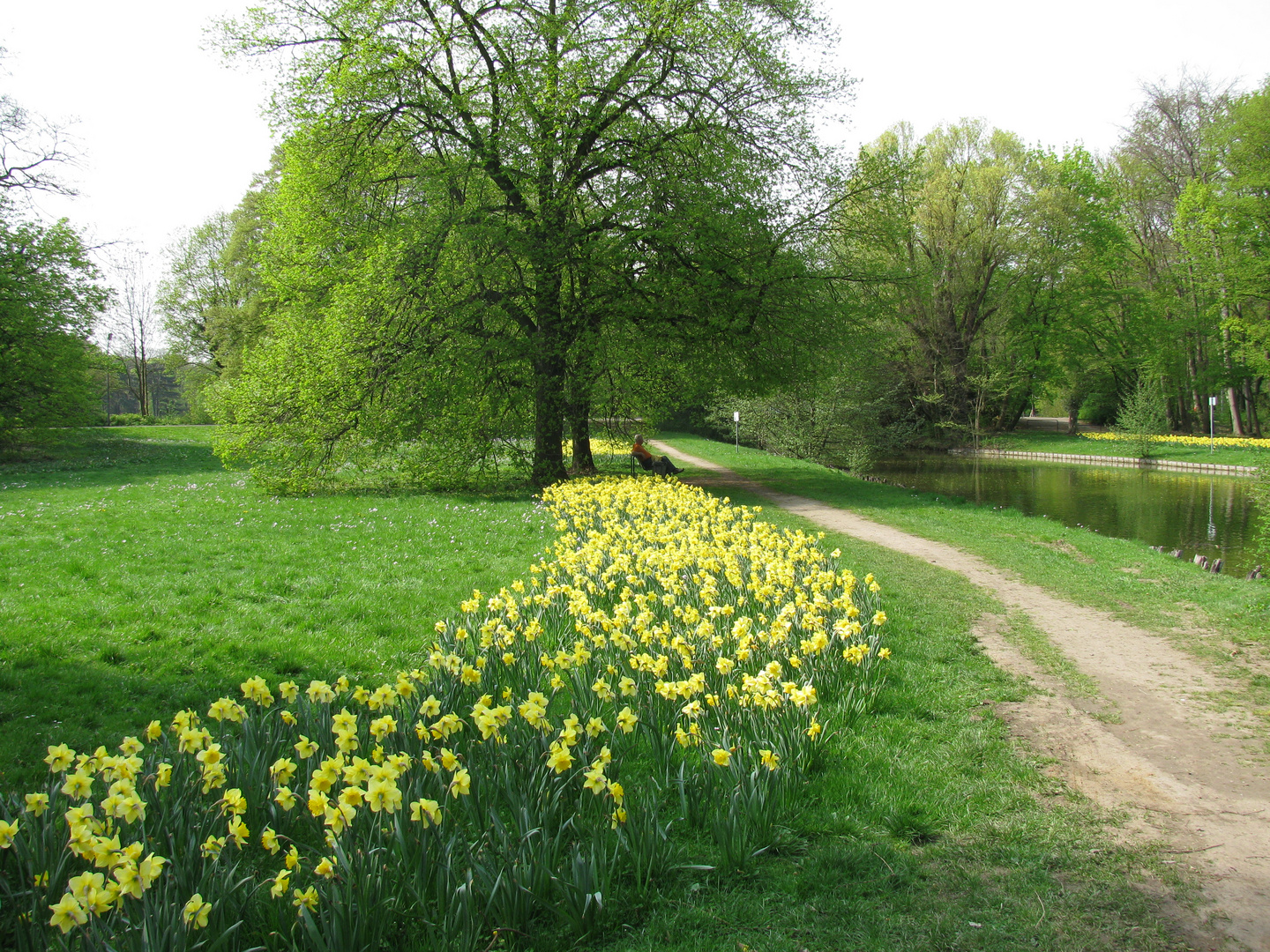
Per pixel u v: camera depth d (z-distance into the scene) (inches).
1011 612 357.4
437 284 711.1
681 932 133.6
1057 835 167.8
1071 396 2180.1
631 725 180.4
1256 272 1434.5
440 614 320.8
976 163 1792.6
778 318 794.8
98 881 112.0
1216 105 1644.9
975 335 1900.8
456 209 712.4
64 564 373.7
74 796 135.9
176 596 330.3
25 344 1080.2
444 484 794.2
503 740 167.9
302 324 779.4
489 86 713.6
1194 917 140.3
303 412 731.4
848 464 1432.1
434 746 179.0
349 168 729.6
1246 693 255.6
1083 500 1045.2
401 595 347.6
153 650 261.6
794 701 198.1
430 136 747.4
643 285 768.9
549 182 734.5
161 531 483.5
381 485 815.7
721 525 461.7
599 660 235.5
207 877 127.1
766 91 781.9
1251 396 1857.8
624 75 735.7
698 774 179.0
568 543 412.5
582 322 788.0
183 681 239.1
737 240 749.9
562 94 704.4
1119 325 2012.8
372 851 131.7
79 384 1137.4
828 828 167.8
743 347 807.7
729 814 154.9
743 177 743.7
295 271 782.5
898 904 142.7
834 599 295.4
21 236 1075.9
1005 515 691.4
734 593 327.9
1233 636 319.6
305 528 514.0
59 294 1103.0
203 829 141.0
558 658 209.5
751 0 774.5
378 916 122.0
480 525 541.6
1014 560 476.7
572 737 159.0
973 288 1803.6
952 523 632.4
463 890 125.7
